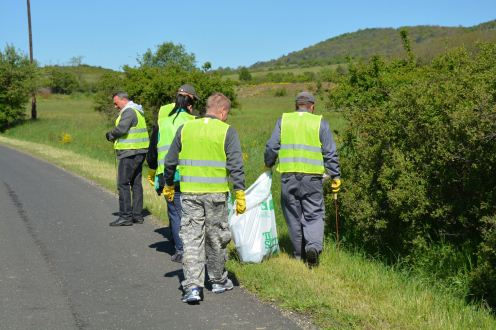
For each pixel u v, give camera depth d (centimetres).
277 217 850
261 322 470
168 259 669
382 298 511
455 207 568
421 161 593
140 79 1825
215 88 1802
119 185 849
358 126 696
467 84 580
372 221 636
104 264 648
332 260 626
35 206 1013
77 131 3019
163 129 643
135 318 485
